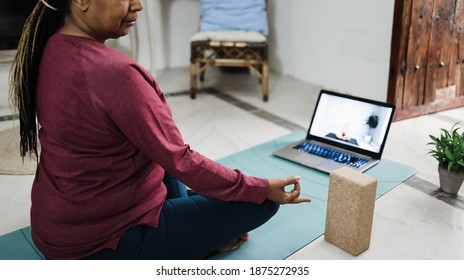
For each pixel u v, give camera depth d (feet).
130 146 3.30
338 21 9.23
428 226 4.97
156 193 3.67
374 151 6.10
